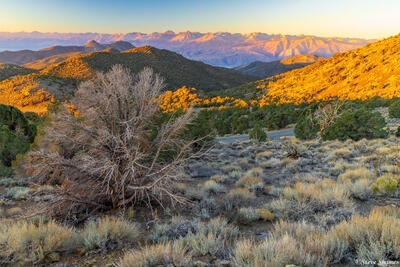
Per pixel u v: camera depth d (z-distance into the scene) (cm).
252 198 812
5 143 1416
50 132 683
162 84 718
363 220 418
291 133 4175
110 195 725
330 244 356
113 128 686
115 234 479
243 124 5081
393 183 705
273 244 351
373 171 1026
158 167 772
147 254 364
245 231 535
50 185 866
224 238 473
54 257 410
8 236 423
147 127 789
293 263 302
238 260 341
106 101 660
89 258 419
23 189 931
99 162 643
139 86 704
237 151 2189
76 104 668
